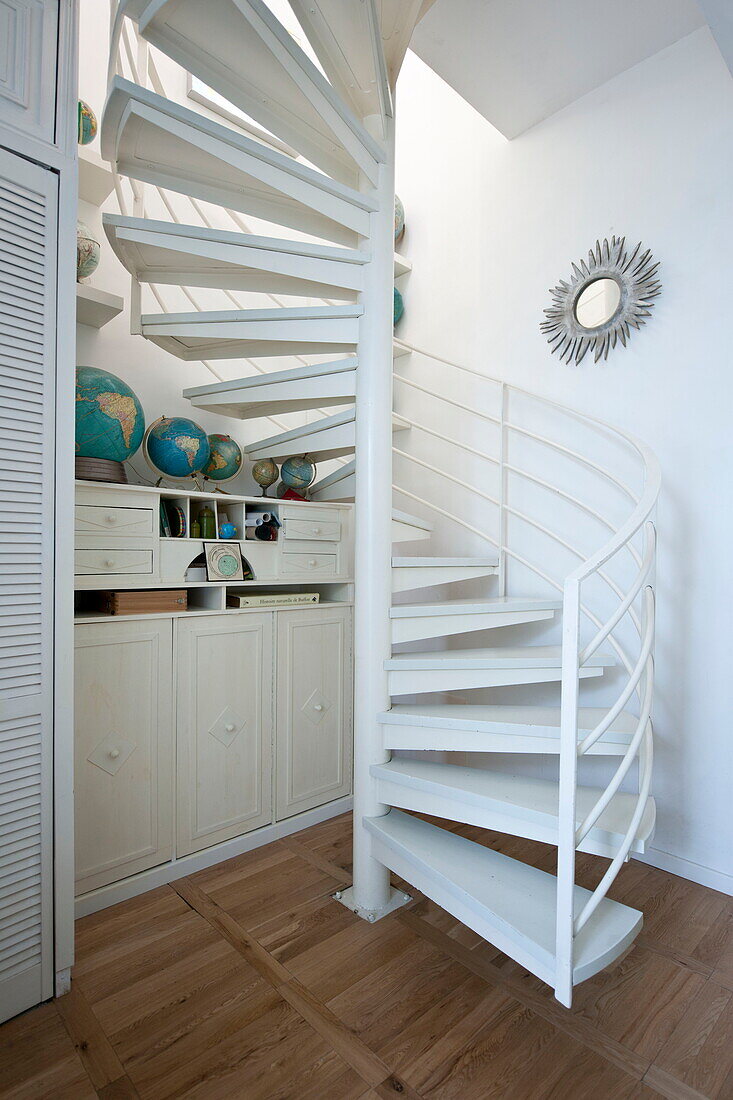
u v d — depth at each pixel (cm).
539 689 286
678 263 237
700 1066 145
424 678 212
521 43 237
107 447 214
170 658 227
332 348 229
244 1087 138
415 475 341
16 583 156
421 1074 142
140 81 212
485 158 310
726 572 223
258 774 257
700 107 231
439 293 330
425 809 199
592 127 265
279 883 226
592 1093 137
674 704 237
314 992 169
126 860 215
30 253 157
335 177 210
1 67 151
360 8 162
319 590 314
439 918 206
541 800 179
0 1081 139
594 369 264
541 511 283
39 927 162
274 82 173
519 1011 162
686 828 233
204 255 192
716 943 192
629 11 221
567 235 274
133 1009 162
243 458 310
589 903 146
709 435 228
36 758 160
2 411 153
